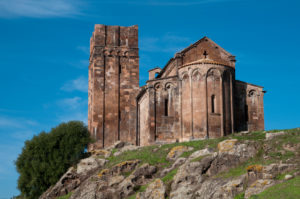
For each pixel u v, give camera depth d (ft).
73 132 185.16
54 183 174.81
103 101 223.51
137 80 229.04
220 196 111.96
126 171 155.43
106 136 220.23
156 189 127.65
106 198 142.10
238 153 130.00
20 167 181.37
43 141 181.98
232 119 188.24
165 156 156.46
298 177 106.01
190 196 120.26
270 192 101.24
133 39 233.76
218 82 187.93
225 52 201.67
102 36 230.27
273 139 134.31
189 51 199.00
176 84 194.08
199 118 184.44
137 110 223.10
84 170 168.25
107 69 227.40
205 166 128.16
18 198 181.57
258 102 201.98
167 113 192.75
